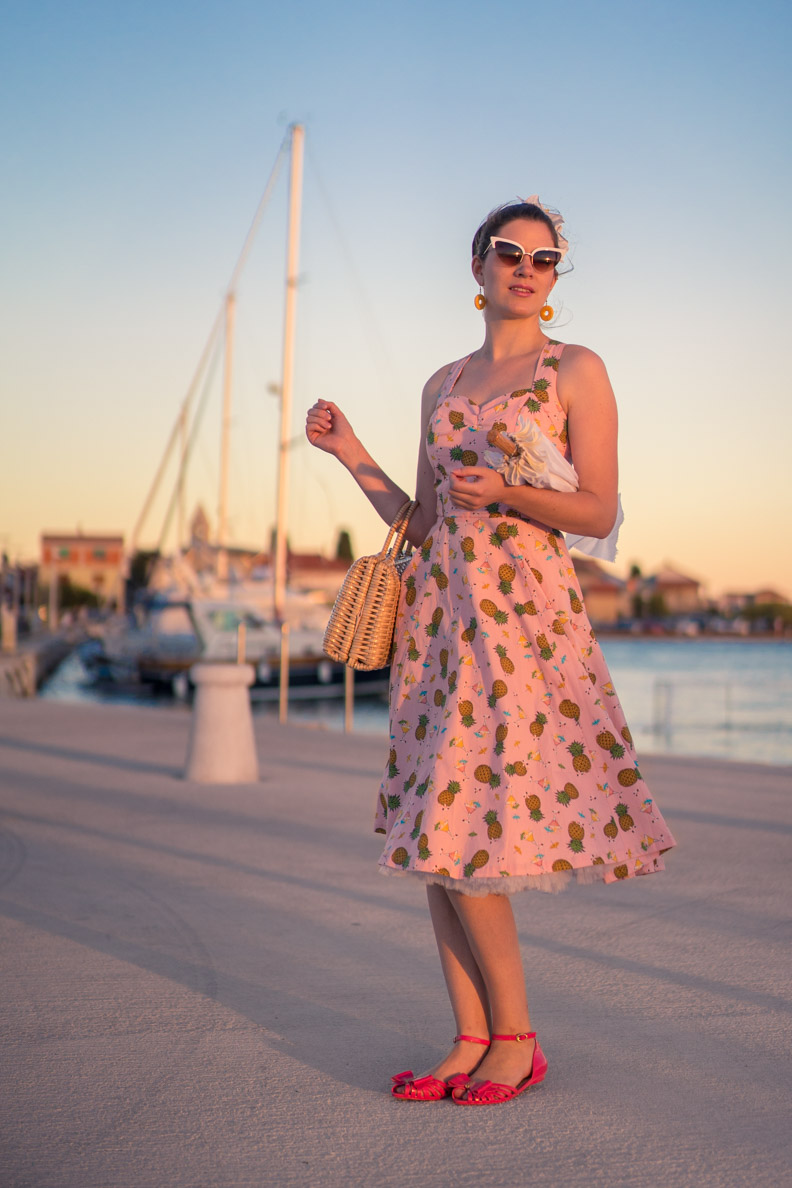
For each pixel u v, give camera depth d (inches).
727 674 2374.5
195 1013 120.3
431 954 143.6
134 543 1576.0
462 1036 100.3
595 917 161.2
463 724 96.3
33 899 173.9
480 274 108.3
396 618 106.4
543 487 96.0
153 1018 118.6
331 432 114.2
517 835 92.4
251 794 282.5
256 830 233.6
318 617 1322.6
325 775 316.2
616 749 97.9
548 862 92.3
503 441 95.0
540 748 95.5
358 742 396.8
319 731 433.4
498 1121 91.7
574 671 98.0
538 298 103.3
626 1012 119.6
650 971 134.5
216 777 302.4
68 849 213.8
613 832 95.7
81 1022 117.2
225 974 134.9
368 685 1294.3
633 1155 85.0
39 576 3607.3
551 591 99.0
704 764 331.6
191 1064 105.3
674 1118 92.0
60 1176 82.0
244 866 198.4
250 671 308.3
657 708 913.5
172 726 446.6
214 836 227.0
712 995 124.9
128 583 1572.3
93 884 184.2
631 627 6540.4
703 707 1331.2
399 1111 94.2
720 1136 88.4
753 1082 99.7
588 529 96.5
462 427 101.7
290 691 1258.6
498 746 95.0
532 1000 124.0
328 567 3115.2
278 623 1264.8
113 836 227.0
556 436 100.0
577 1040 111.1
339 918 161.9
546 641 97.7
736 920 158.9
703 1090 97.9
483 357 107.0
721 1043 109.7
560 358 101.1
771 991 126.2
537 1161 84.1
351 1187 80.0
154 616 1299.2
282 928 156.6
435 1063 105.3
